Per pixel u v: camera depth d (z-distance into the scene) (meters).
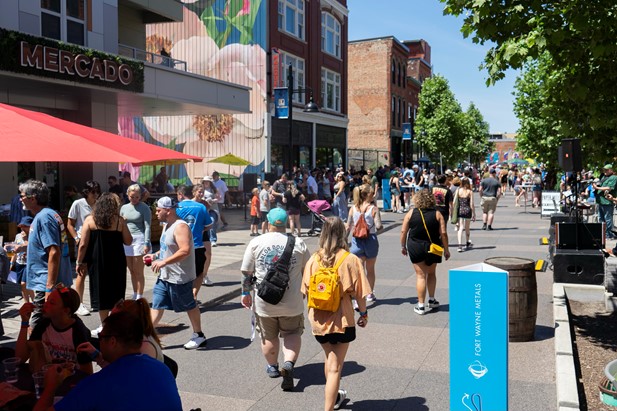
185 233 6.85
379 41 48.47
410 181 29.70
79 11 16.83
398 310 8.95
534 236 17.61
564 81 6.97
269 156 28.95
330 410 5.01
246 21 28.81
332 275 4.96
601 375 6.29
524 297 7.23
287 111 22.45
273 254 5.78
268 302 5.67
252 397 5.61
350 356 6.84
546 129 22.06
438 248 8.39
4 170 16.20
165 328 7.97
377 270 12.41
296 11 31.62
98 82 15.32
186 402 5.48
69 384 3.82
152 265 6.76
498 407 4.74
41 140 4.93
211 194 14.96
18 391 3.47
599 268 9.62
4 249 7.59
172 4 21.94
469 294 4.76
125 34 22.23
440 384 5.94
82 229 7.00
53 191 18.08
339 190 17.94
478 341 4.76
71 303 4.34
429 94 52.88
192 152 30.30
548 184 27.64
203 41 29.55
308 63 32.94
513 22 6.62
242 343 7.32
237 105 22.16
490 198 19.17
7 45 12.80
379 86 48.59
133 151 6.24
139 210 8.75
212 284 10.55
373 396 5.64
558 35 6.25
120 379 2.96
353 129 49.66
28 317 4.44
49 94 16.83
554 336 7.49
